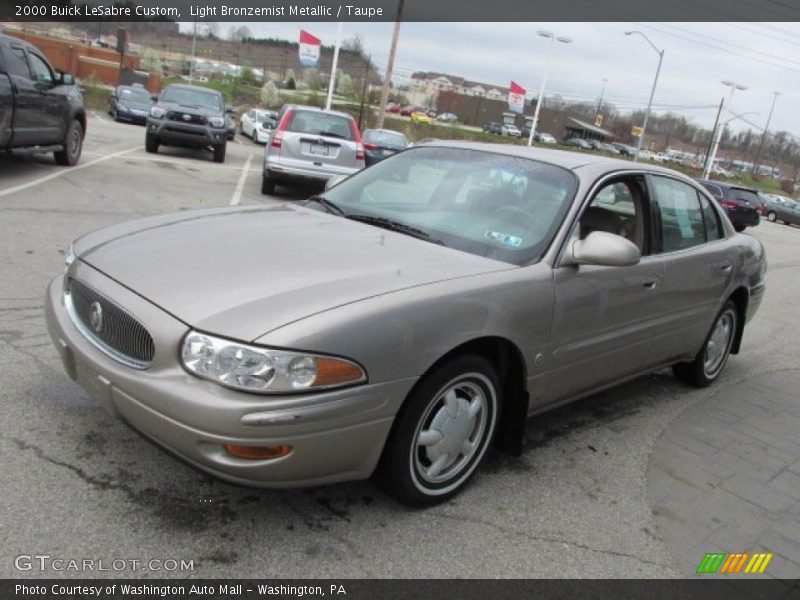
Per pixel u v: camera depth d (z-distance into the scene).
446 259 3.28
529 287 3.27
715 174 71.25
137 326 2.72
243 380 2.48
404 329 2.74
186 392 2.51
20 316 4.76
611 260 3.37
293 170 12.11
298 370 2.51
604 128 99.62
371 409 2.69
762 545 3.29
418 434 2.96
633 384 5.29
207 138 16.39
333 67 30.25
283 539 2.79
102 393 2.80
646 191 4.22
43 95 10.50
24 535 2.61
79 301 3.11
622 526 3.26
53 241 6.88
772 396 5.45
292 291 2.75
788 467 4.17
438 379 2.94
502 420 3.53
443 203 3.85
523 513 3.23
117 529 2.71
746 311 5.48
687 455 4.14
